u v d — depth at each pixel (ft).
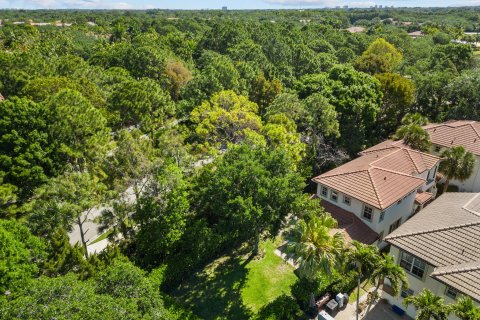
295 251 69.26
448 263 69.00
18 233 68.23
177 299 81.35
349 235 92.94
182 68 210.18
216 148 119.44
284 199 78.28
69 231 81.46
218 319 76.07
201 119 130.93
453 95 171.42
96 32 442.50
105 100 154.81
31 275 64.69
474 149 128.26
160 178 83.56
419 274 74.02
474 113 161.68
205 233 88.43
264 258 93.86
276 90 174.60
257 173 78.07
